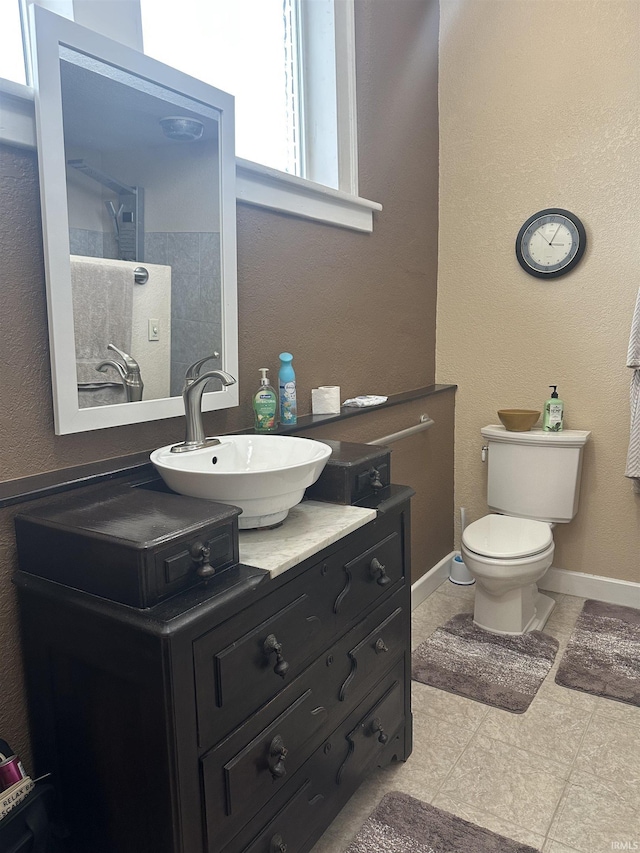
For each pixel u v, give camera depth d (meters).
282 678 1.29
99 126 1.37
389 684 1.75
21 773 1.14
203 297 1.68
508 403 2.97
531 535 2.54
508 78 2.75
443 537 3.13
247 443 1.66
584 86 2.61
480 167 2.87
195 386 1.52
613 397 2.73
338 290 2.32
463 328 3.03
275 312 2.02
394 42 2.55
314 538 1.38
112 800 1.16
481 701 2.13
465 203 2.93
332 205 2.22
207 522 1.14
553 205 2.73
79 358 1.38
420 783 1.77
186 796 1.08
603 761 1.84
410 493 1.75
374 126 2.46
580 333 2.76
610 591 2.84
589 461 2.81
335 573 1.46
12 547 1.23
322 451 1.49
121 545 1.05
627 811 1.65
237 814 1.19
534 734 1.97
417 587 2.85
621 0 2.49
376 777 1.80
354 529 1.48
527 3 2.67
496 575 2.40
